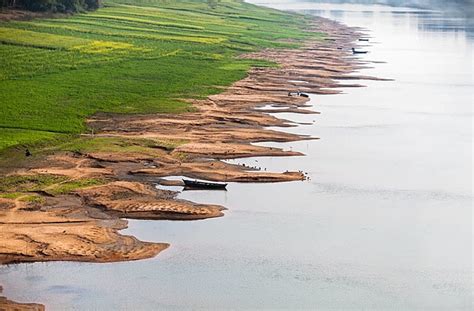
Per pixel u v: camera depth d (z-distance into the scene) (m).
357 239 57.81
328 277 51.78
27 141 78.00
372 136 88.62
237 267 52.91
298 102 105.75
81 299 48.53
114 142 79.88
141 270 52.12
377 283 51.09
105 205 62.34
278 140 84.56
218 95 105.75
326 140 85.69
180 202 63.81
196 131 86.19
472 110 105.56
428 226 60.72
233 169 73.06
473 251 56.06
